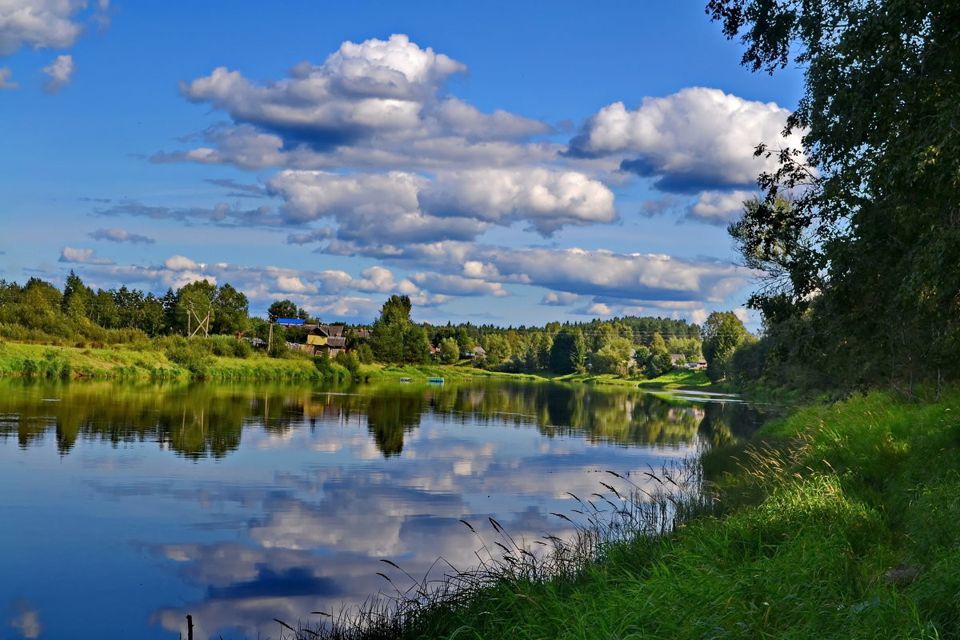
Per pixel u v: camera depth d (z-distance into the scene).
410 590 13.09
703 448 34.09
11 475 21.97
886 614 6.45
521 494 21.61
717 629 6.70
